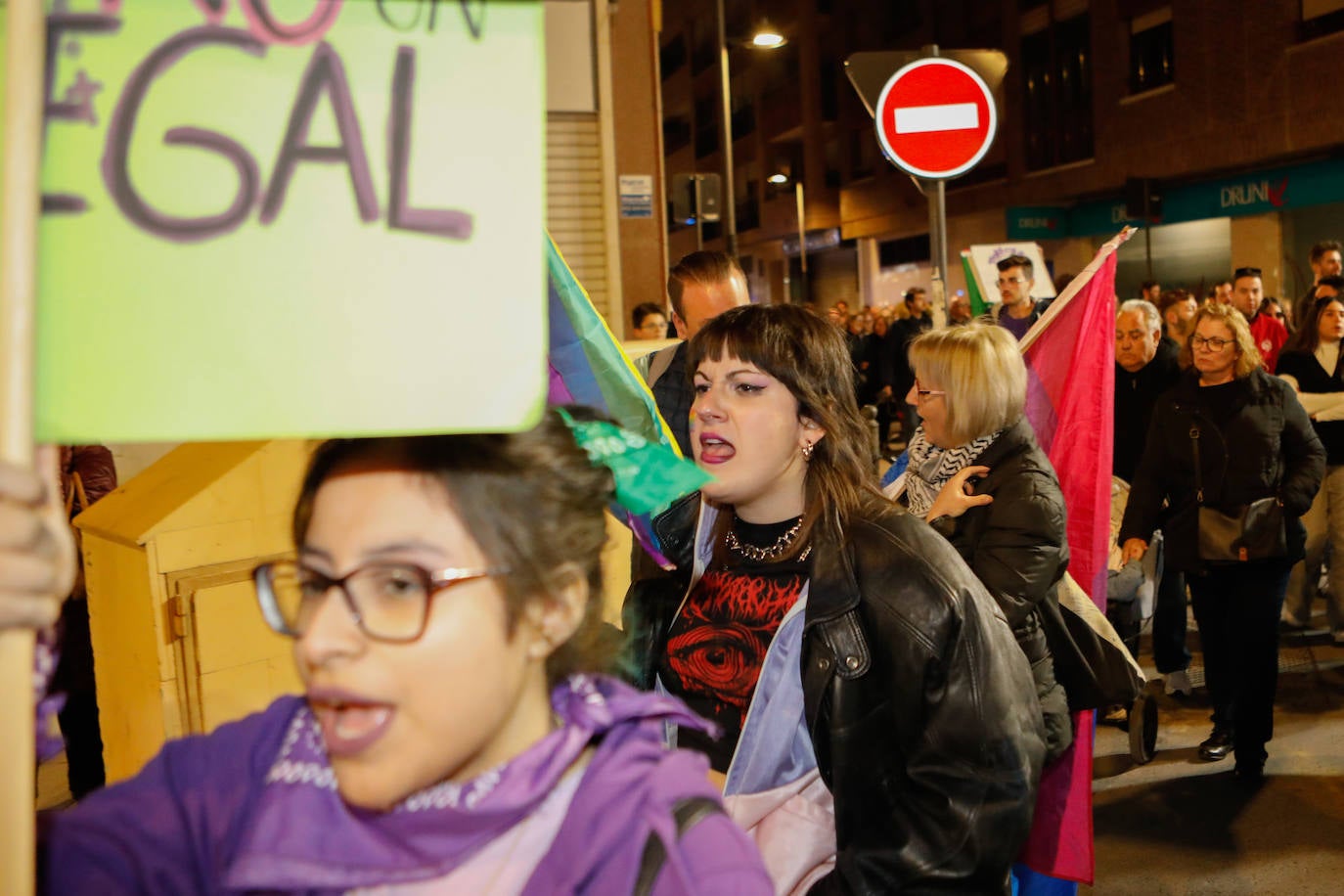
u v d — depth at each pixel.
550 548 0.87
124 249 0.71
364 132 0.75
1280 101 17.97
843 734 1.65
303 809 0.90
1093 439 3.03
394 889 0.87
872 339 15.52
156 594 2.56
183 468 2.79
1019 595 2.57
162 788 1.00
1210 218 20.33
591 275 10.03
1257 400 4.16
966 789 1.58
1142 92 20.95
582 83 9.80
